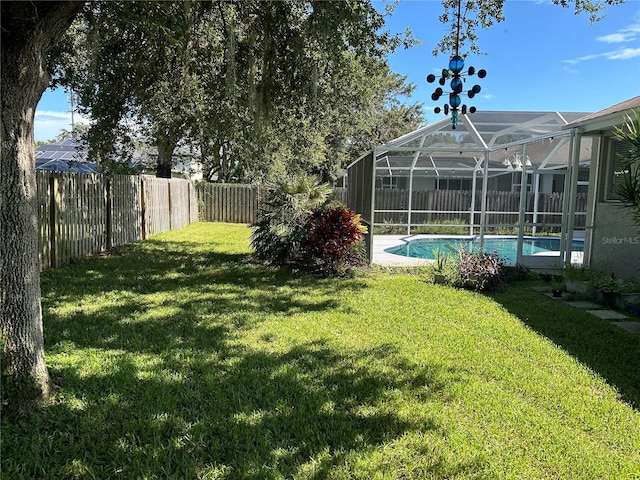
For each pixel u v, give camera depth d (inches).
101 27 227.8
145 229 454.0
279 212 328.5
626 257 281.3
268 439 102.3
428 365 146.2
